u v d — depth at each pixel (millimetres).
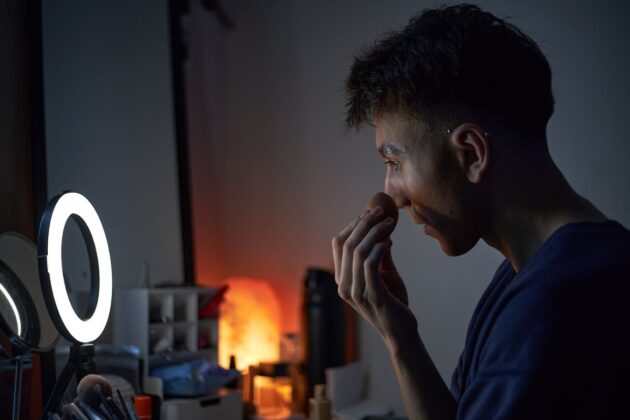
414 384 775
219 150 2566
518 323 645
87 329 1220
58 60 1752
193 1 2439
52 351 1547
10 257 1224
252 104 2525
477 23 731
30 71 1659
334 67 2236
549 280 646
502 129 715
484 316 823
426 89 718
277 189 2418
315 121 2295
